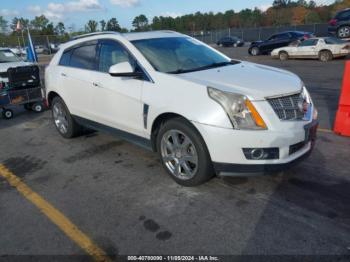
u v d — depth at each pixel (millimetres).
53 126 6977
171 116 3809
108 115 4645
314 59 18953
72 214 3463
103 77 4613
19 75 7961
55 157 5098
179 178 3863
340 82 10422
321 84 10227
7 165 4914
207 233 3029
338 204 3367
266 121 3268
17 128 7059
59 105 5797
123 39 4461
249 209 3359
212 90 3400
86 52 5094
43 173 4535
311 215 3205
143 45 4363
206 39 54406
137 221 3273
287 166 3408
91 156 5031
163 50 4383
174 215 3334
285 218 3178
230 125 3270
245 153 3301
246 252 2764
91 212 3480
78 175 4402
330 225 3039
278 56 19953
